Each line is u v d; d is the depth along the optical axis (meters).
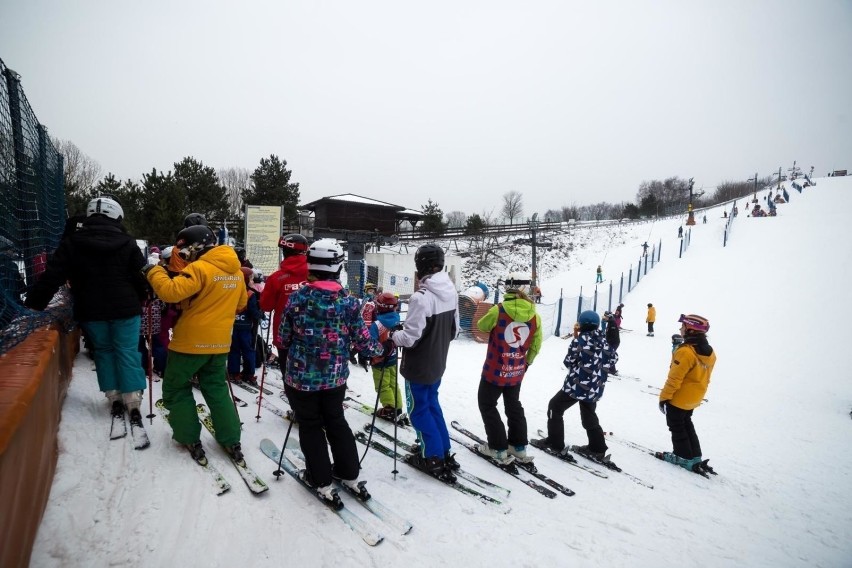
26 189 3.54
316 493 2.86
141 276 3.50
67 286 5.07
